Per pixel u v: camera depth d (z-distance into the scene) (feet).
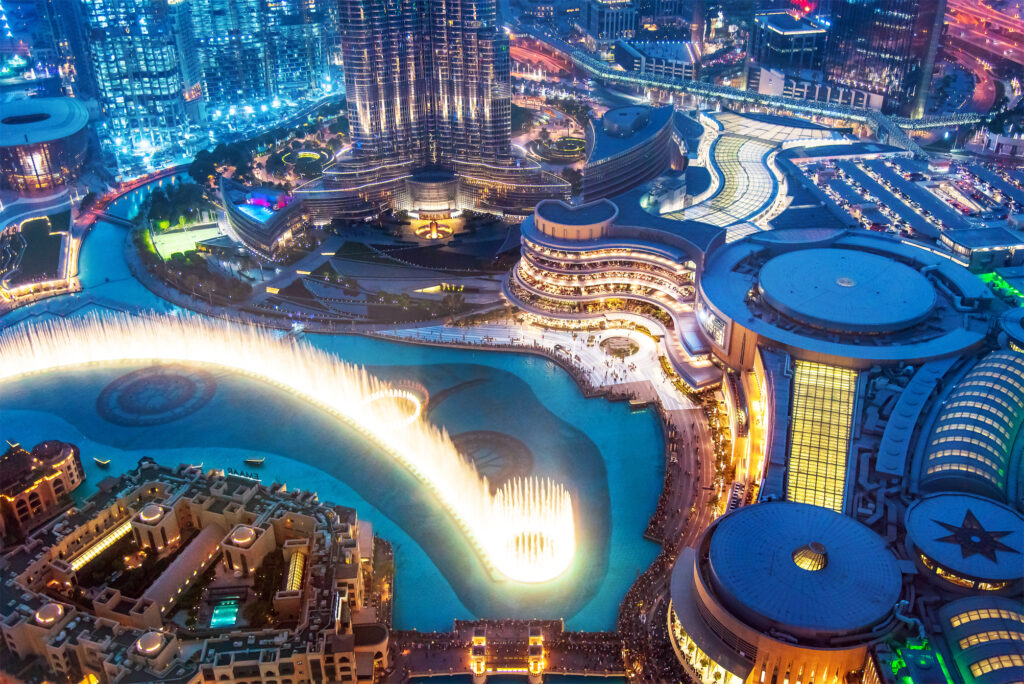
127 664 568.41
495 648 635.25
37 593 624.59
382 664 616.80
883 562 583.17
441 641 645.51
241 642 593.83
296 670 585.22
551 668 623.36
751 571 577.43
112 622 598.75
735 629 553.23
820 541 599.16
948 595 574.56
